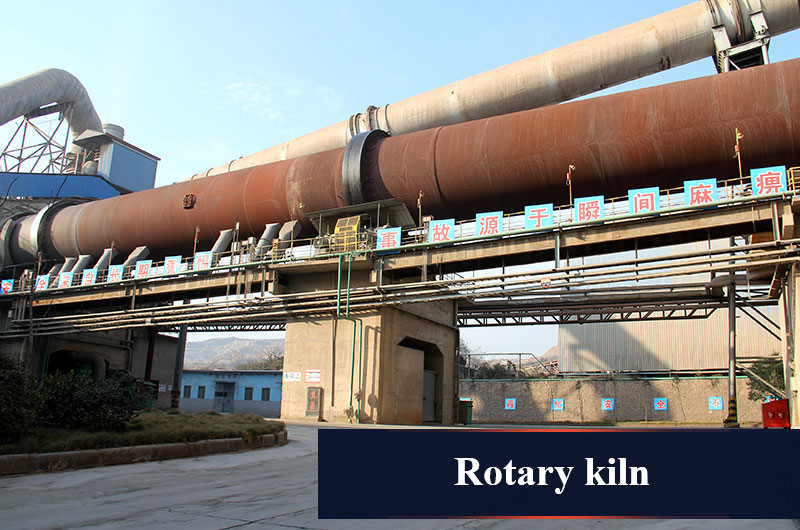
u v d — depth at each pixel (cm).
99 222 4216
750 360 4634
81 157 6025
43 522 658
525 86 3562
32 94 5875
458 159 2884
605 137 2581
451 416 3647
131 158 6034
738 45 3053
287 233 3419
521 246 2658
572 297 3838
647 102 2536
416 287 2962
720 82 2441
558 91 3516
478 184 2869
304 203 3359
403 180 3025
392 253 2994
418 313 3369
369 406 2962
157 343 5491
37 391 1352
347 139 4259
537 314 4009
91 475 1031
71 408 1368
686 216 2345
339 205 3269
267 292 3478
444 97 3831
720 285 3244
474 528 641
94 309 4591
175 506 761
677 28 3181
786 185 2162
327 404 3084
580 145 2625
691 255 2305
